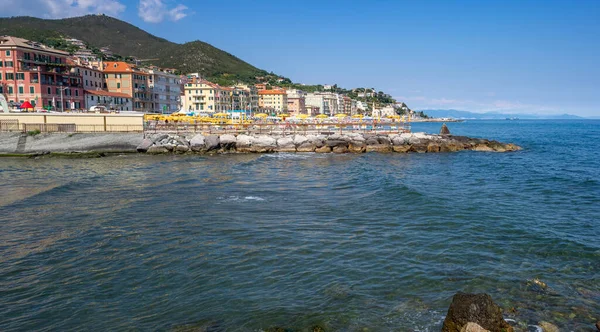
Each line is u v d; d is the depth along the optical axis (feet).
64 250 57.52
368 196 92.17
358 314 39.73
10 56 282.15
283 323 38.22
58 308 41.81
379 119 289.53
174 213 76.84
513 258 53.62
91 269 51.03
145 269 50.83
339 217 74.08
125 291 45.19
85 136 189.16
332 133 225.35
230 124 222.07
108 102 348.59
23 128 187.01
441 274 48.75
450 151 213.87
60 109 298.35
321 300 42.63
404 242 60.13
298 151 204.74
